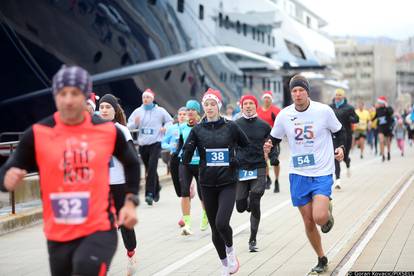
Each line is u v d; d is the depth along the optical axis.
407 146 69.62
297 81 13.19
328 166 13.20
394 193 26.72
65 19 35.97
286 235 18.33
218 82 58.81
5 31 34.00
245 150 16.52
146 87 44.50
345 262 14.32
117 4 39.94
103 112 14.25
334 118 13.22
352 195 26.72
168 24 47.44
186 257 15.88
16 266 15.65
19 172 8.27
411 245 16.02
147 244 17.84
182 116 20.67
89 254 8.04
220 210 13.17
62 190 8.30
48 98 36.53
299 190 13.27
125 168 8.62
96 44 38.53
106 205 8.41
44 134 8.34
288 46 79.69
